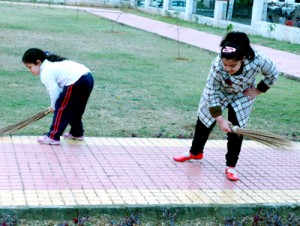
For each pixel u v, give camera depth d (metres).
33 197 4.64
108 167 5.57
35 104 8.19
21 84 9.62
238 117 5.27
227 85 5.09
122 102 8.79
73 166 5.52
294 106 9.34
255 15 22.31
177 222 4.61
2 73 10.55
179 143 6.66
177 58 14.42
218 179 5.45
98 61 13.01
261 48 17.80
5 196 4.62
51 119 7.42
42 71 5.96
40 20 22.16
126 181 5.20
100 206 4.55
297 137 7.39
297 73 12.79
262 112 8.74
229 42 4.75
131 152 6.15
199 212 4.71
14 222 4.29
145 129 7.24
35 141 6.27
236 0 25.09
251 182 5.45
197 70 12.73
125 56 14.17
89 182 5.10
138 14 30.61
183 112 8.41
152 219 4.59
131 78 11.07
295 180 5.61
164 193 4.96
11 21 20.64
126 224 4.38
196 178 5.43
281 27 20.66
